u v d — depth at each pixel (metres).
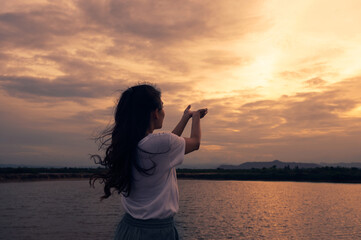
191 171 117.38
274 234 14.68
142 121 1.59
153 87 1.71
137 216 1.55
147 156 1.51
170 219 1.59
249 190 46.00
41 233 13.44
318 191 45.00
